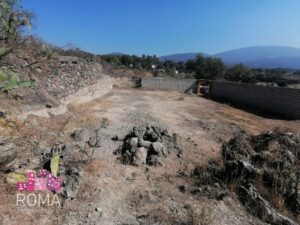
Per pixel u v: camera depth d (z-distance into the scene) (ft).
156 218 14.28
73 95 42.06
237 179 18.85
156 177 19.45
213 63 147.43
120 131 30.53
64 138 23.44
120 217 14.14
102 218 13.82
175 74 137.49
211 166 21.74
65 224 12.92
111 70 107.76
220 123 42.32
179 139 28.99
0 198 13.51
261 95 61.00
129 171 19.81
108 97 64.28
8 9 24.26
